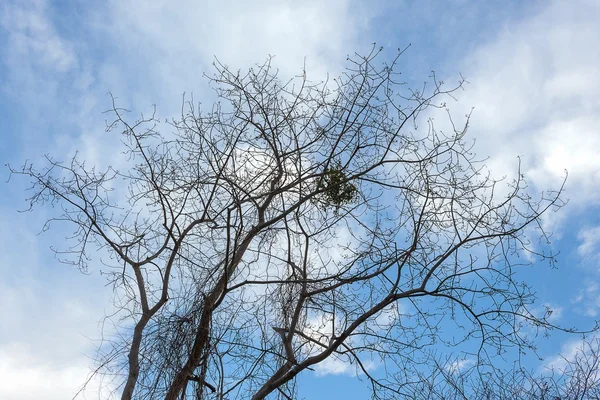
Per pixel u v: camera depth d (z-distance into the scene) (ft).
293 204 22.80
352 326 19.11
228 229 19.11
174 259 22.08
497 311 19.90
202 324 19.08
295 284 21.90
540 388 25.03
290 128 21.95
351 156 21.52
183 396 17.61
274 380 19.15
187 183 21.59
